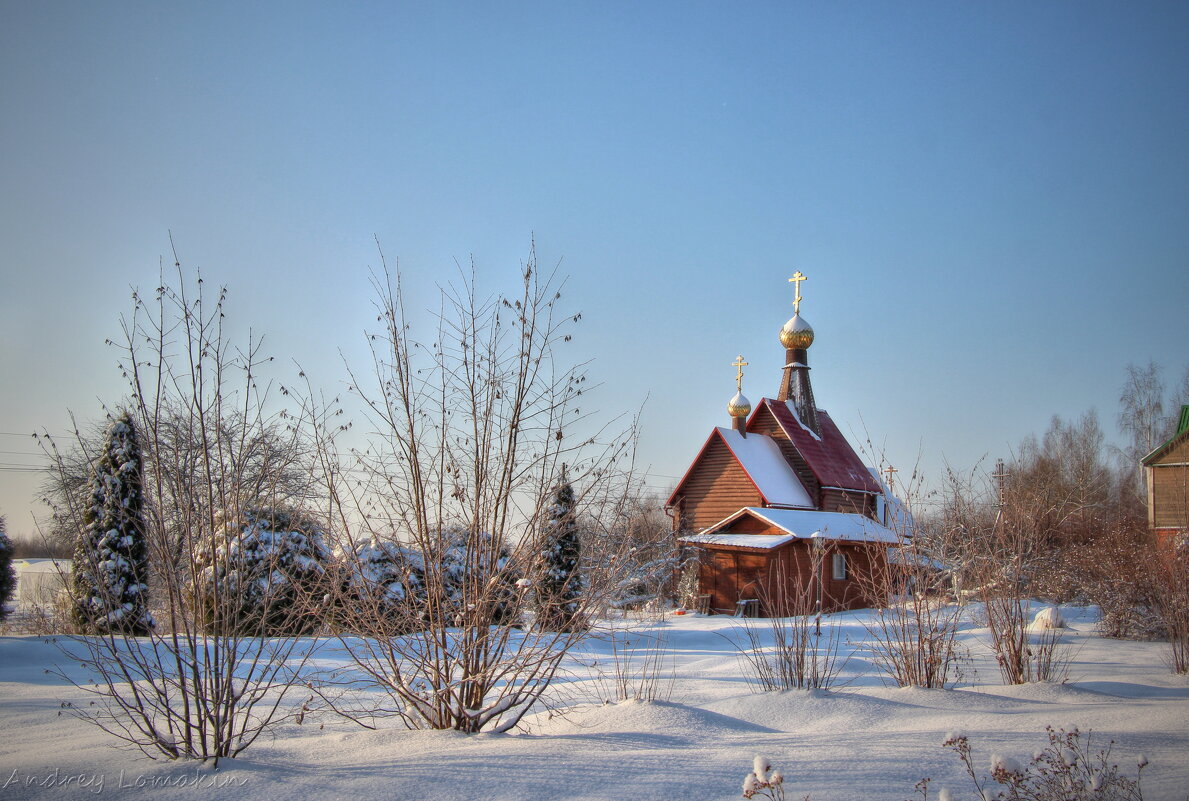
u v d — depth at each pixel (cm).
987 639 1647
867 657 1481
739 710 896
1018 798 535
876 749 678
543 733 776
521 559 813
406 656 803
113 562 1284
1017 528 1235
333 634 835
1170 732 739
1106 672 1370
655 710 809
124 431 1329
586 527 835
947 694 981
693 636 1978
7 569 2077
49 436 736
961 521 1231
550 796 564
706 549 3488
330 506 796
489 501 808
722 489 3878
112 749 706
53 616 1727
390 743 715
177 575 684
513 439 813
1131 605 1917
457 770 617
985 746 688
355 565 802
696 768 624
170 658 1175
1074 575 2372
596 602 821
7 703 977
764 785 491
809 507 3900
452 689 770
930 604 1177
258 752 697
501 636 786
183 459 772
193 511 723
